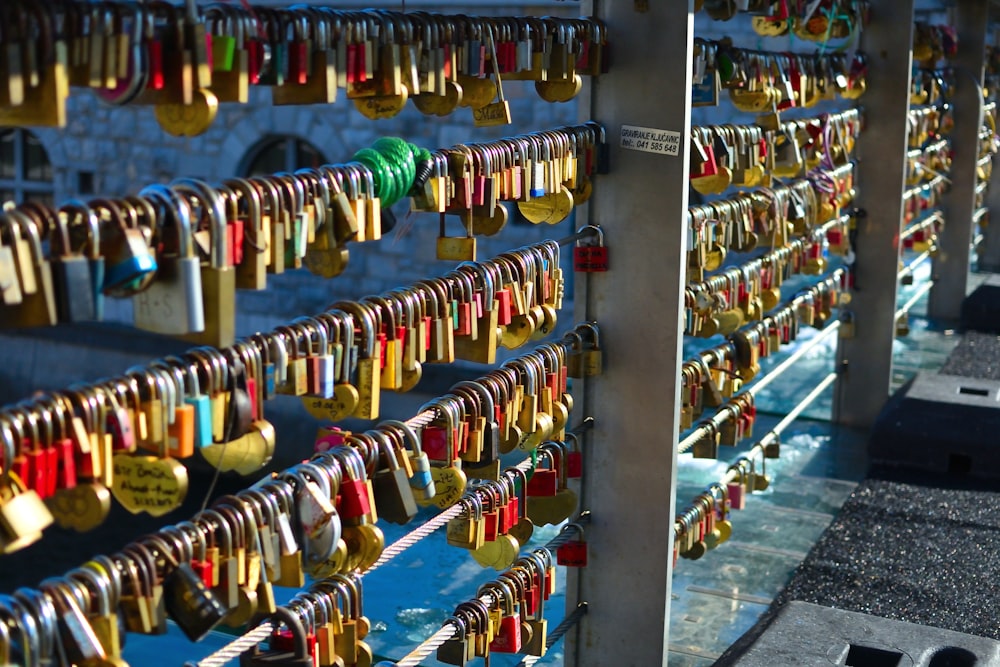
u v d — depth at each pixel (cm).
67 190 1578
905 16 588
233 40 174
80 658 150
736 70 359
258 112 1455
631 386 313
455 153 239
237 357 178
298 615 196
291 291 1478
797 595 407
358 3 858
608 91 301
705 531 373
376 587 377
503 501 264
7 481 144
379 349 215
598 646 331
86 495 156
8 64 140
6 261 137
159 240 158
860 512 490
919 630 306
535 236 1334
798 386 726
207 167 1499
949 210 960
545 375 279
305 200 190
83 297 146
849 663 298
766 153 399
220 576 175
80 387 157
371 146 217
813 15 461
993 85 1062
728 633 381
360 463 204
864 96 606
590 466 322
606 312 312
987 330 899
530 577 281
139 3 156
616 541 322
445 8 838
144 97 166
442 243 252
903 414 561
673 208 301
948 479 537
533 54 268
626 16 296
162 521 1231
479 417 248
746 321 416
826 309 542
